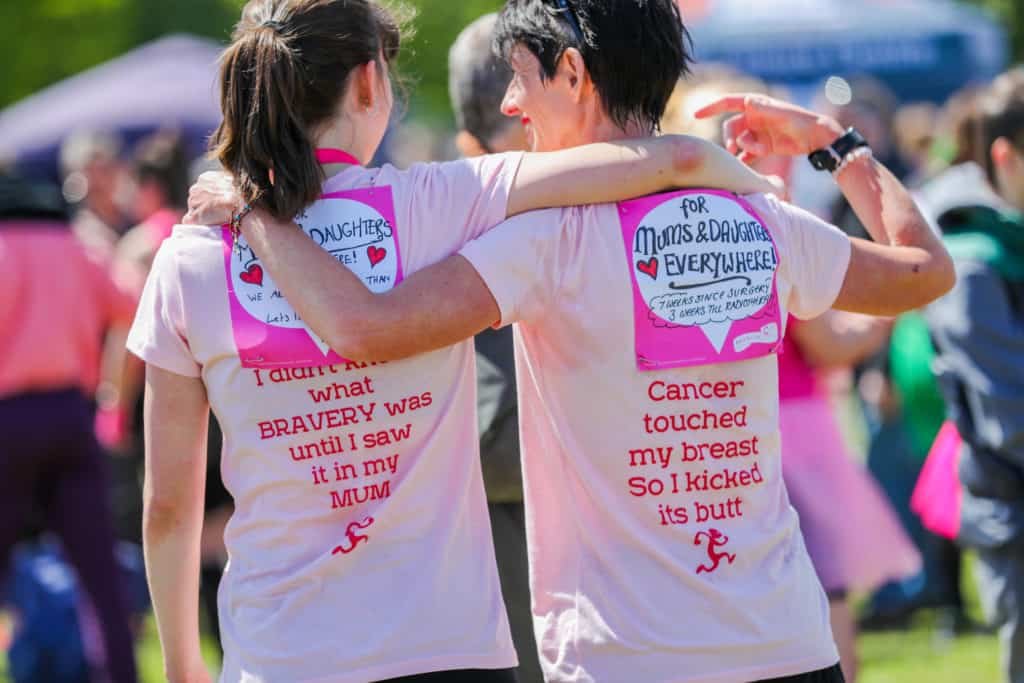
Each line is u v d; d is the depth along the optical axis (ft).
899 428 70.08
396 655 23.75
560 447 25.12
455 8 261.65
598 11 25.14
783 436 40.88
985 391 40.50
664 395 24.49
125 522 68.80
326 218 24.40
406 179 24.91
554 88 25.54
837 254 25.70
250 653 24.08
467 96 34.91
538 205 24.63
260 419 24.17
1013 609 41.09
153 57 142.31
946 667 61.26
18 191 56.39
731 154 28.14
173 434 24.86
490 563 25.04
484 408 31.96
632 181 24.53
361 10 24.91
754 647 24.39
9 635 71.10
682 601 24.34
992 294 40.75
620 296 24.40
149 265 64.49
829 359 41.16
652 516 24.56
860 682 58.65
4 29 188.96
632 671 24.30
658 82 25.50
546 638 25.35
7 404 54.70
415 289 23.71
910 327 59.52
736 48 136.36
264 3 24.91
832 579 40.47
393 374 24.20
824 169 28.09
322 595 23.97
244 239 24.32
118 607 55.67
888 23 137.18
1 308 54.49
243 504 24.62
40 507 56.29
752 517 24.93
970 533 41.65
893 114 101.24
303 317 23.56
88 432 56.44
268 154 24.04
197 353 24.43
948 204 41.91
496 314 24.20
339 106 24.72
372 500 24.21
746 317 24.82
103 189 87.66
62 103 136.15
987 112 42.55
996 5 203.72
